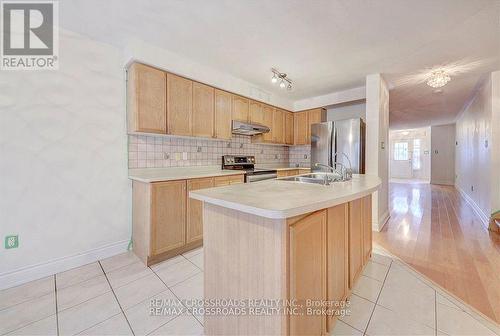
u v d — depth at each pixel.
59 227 2.10
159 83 2.55
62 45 2.10
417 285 1.87
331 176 2.27
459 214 4.08
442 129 8.29
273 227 1.01
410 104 5.08
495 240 2.84
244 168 3.86
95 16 1.94
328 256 1.31
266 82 3.60
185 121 2.79
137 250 2.43
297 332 1.03
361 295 1.74
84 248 2.24
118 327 1.41
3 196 1.83
